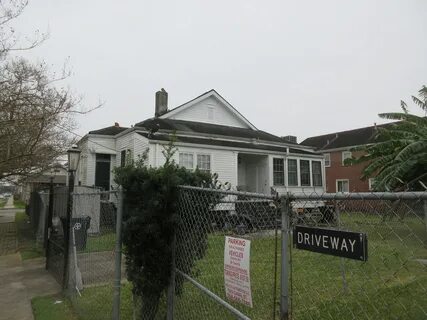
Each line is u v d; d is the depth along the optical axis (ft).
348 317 12.05
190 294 12.25
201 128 66.54
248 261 8.25
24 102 37.58
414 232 5.38
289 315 7.39
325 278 14.44
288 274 7.77
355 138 116.37
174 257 12.46
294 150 69.72
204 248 11.04
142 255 12.71
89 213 27.86
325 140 130.00
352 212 6.29
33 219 54.03
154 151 50.31
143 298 13.16
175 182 12.17
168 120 68.23
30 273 28.35
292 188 64.69
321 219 6.82
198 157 54.03
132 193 13.50
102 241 19.60
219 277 11.21
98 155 62.85
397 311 9.69
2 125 36.11
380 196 5.47
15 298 21.66
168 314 12.55
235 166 58.13
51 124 43.19
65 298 21.22
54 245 27.27
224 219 10.18
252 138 67.21
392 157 42.96
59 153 50.90
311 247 6.72
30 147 42.50
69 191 23.12
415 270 6.38
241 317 8.46
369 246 5.99
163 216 12.53
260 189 63.82
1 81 37.47
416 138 43.14
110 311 16.92
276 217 7.65
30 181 68.64
